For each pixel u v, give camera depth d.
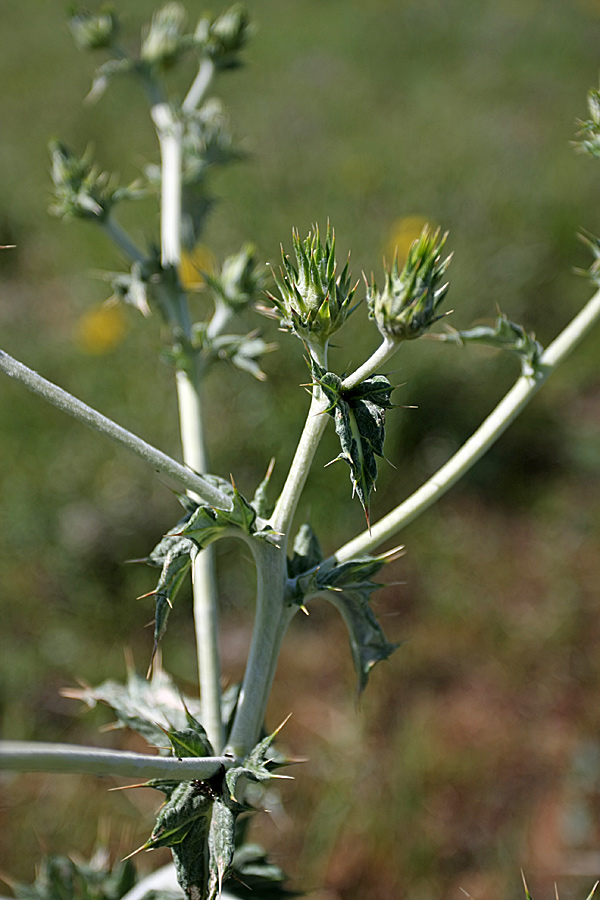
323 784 4.41
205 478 1.87
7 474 5.70
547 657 5.05
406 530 5.69
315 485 5.68
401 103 10.67
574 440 6.29
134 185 2.96
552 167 8.84
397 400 5.99
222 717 2.07
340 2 14.65
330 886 4.06
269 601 1.79
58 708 4.68
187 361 2.54
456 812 4.36
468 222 7.60
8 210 8.27
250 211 7.69
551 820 4.33
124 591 5.19
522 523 5.83
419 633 5.18
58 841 4.09
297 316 1.59
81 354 6.52
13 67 11.34
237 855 2.28
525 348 2.05
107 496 5.59
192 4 12.91
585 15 14.20
